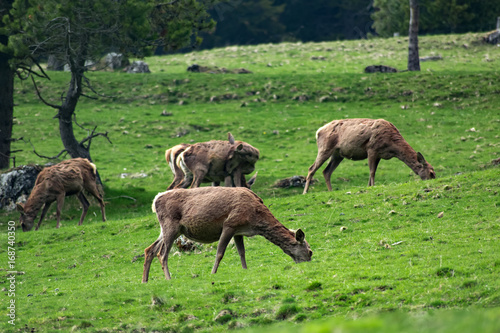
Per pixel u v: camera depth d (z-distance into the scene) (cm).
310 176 7425
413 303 2838
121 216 8381
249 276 3784
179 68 18325
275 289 3394
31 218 7462
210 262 4681
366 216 5444
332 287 3256
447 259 3572
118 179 10050
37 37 8400
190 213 3838
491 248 3691
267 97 14875
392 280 3253
